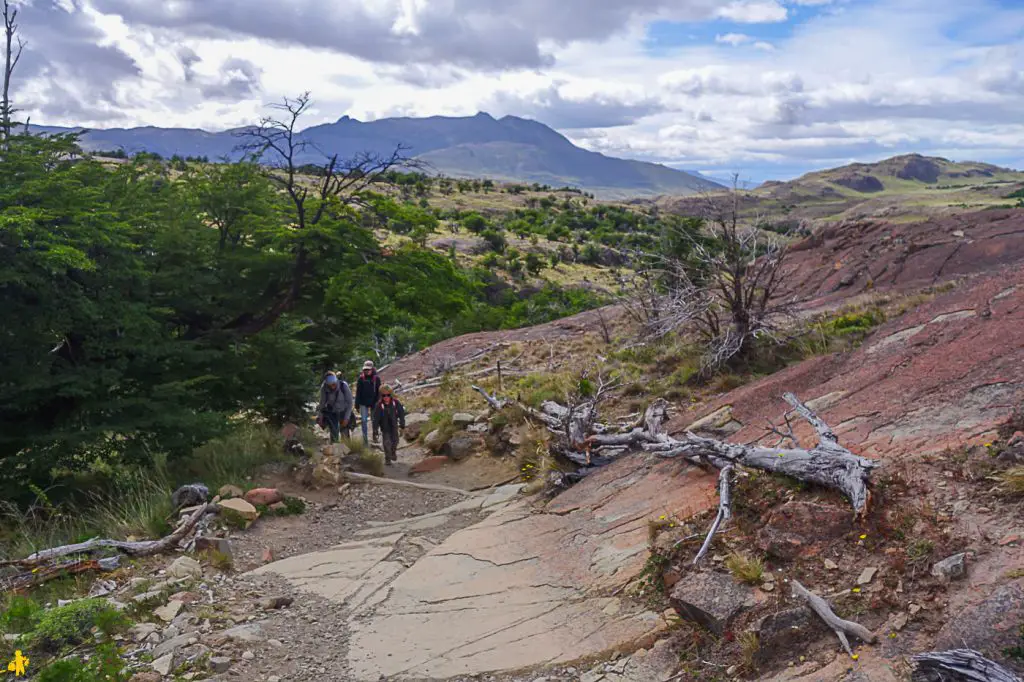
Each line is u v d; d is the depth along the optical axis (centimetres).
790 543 546
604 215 19388
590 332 2089
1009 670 376
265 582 734
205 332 1400
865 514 534
